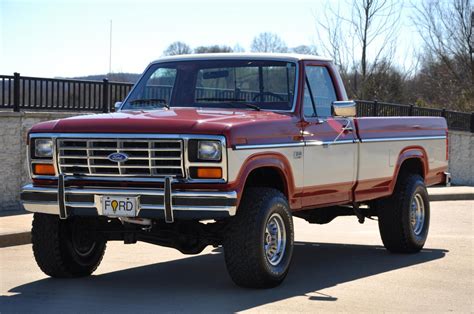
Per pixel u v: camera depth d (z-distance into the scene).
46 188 7.51
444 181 11.38
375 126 9.54
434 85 41.94
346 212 10.24
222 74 8.61
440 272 8.98
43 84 14.48
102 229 8.09
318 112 8.66
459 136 26.80
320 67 8.88
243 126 7.24
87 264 8.29
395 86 36.38
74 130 7.36
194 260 9.65
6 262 9.31
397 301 7.33
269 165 7.53
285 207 7.66
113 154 7.21
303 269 9.08
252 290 7.61
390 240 10.30
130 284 7.93
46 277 8.29
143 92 8.84
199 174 7.02
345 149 8.89
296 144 7.96
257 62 8.57
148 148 7.11
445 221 15.17
